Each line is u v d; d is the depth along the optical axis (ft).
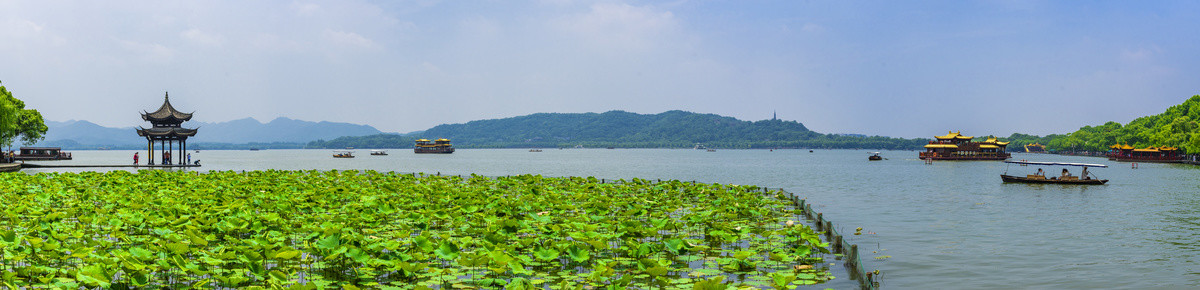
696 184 112.57
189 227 49.57
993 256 56.49
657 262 42.91
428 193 90.79
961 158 449.89
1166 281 47.44
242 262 40.83
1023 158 577.02
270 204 68.39
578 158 597.52
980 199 115.65
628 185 109.50
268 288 37.24
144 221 54.44
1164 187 151.94
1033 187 151.84
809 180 193.06
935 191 137.69
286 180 106.63
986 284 46.16
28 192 82.99
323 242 44.57
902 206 102.17
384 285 40.29
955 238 67.00
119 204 71.26
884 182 177.99
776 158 590.14
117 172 119.55
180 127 236.02
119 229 55.01
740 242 56.70
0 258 42.50
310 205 70.85
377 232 56.90
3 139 207.92
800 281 43.47
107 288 34.24
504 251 43.80
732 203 79.77
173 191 84.74
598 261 42.29
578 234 49.78
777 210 87.10
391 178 124.98
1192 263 53.98
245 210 60.44
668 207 75.15
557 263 46.55
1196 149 350.23
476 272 43.62
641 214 69.92
